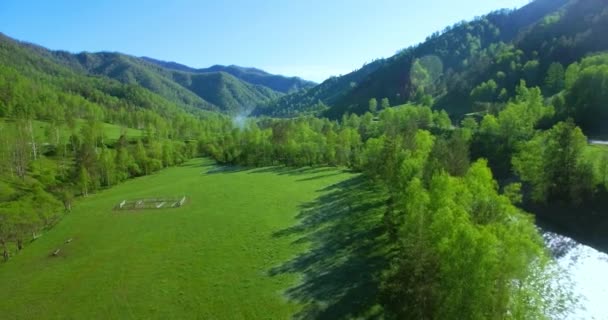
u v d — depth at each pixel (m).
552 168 76.31
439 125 151.12
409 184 53.22
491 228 35.28
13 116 168.25
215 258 61.31
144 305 48.72
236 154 157.88
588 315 41.78
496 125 108.75
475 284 30.38
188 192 109.25
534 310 31.03
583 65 129.88
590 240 63.91
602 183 70.50
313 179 115.56
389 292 42.66
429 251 36.75
